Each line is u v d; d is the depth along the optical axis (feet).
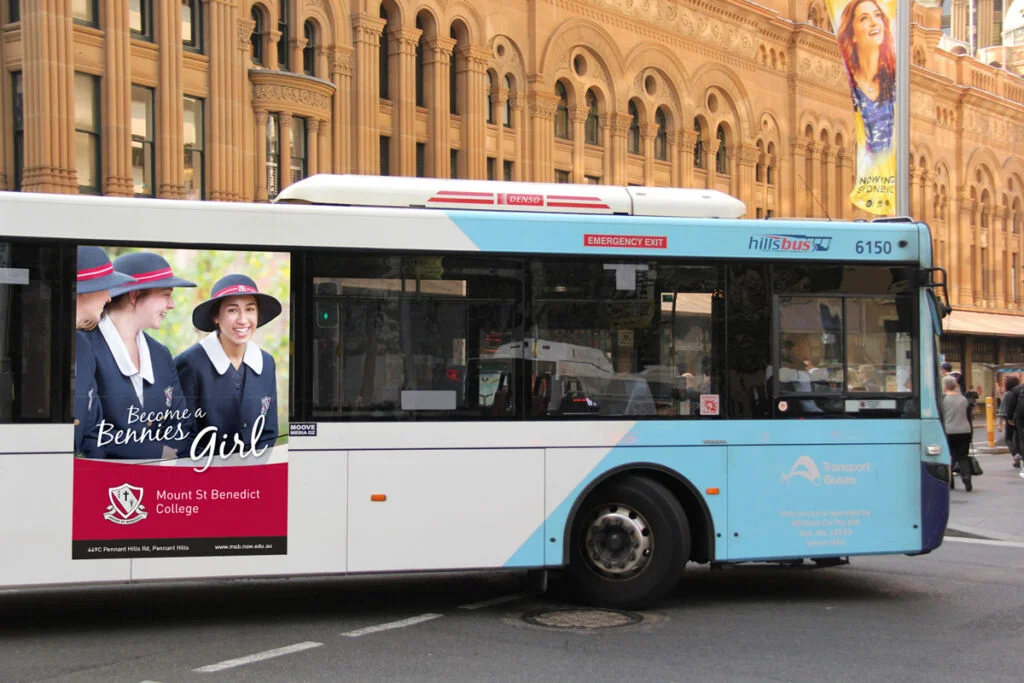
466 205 28.27
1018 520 46.42
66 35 68.59
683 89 122.83
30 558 24.57
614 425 27.63
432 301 26.89
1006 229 191.93
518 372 27.22
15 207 24.70
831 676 21.56
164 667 22.20
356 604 28.91
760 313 28.71
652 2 118.01
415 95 93.45
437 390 26.73
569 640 24.59
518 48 102.89
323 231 26.37
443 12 94.94
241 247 25.91
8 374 24.53
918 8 173.58
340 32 86.22
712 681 21.12
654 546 27.84
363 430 26.27
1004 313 188.03
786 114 140.67
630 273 28.04
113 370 25.08
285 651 23.50
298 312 26.12
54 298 24.81
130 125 72.28
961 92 176.24
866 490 29.01
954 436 58.34
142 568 25.13
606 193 29.37
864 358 29.32
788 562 32.07
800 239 29.09
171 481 25.29
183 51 75.41
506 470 26.96
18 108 69.87
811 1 145.28
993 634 25.41
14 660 22.89
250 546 25.66
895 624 26.50
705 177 128.06
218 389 25.61
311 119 83.66
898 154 56.80
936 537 29.27
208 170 77.10
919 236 29.71
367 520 26.22
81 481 24.81
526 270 27.43
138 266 25.31
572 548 27.84
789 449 28.63
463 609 28.14
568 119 109.60
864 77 58.18
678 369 28.19
